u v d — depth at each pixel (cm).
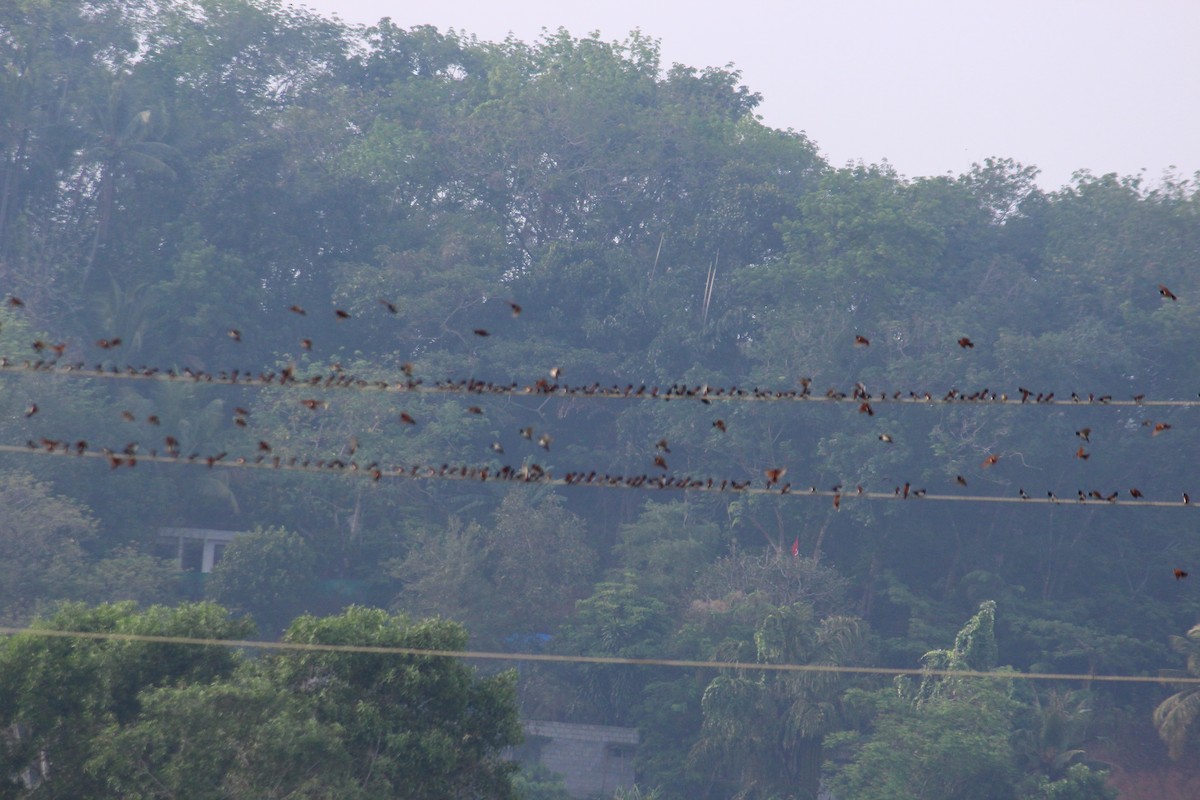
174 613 3697
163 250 8738
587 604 6906
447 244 8975
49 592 5838
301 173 9181
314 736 3153
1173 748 6384
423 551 7106
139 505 6975
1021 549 8438
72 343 7981
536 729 6438
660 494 8688
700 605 6894
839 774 5797
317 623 3494
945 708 5541
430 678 3466
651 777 6347
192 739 3138
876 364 8550
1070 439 8394
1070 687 7581
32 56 8844
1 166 8681
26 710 3228
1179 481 8631
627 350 9075
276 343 8706
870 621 8181
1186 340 8600
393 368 8425
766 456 8294
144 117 8619
